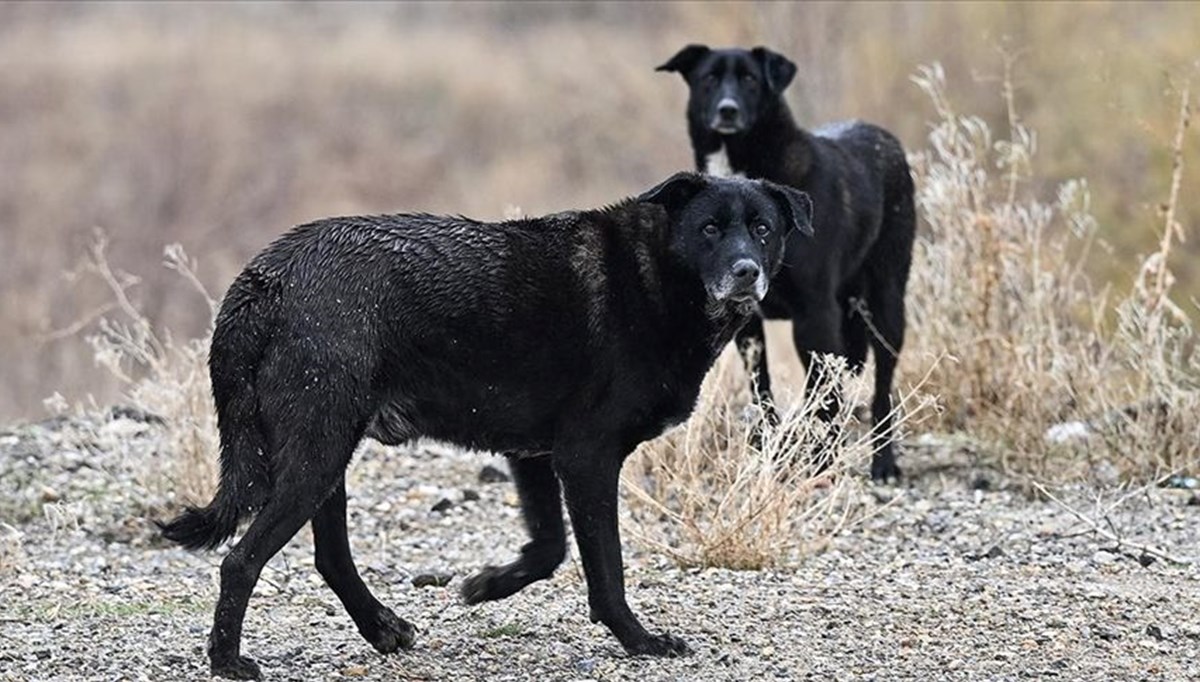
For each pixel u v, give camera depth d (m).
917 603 10.95
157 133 39.69
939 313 16.00
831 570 11.98
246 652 9.94
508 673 9.57
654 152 36.56
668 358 9.97
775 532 12.10
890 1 29.72
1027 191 21.70
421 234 9.75
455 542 13.02
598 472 9.84
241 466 9.37
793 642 10.09
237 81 43.09
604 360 9.86
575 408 9.88
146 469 13.77
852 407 12.30
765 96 14.94
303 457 9.27
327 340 9.34
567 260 9.94
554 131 41.38
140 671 9.47
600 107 38.09
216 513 9.41
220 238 35.97
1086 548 12.50
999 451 14.86
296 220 38.50
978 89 27.33
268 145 41.16
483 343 9.75
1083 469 14.36
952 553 12.46
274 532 9.25
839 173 14.94
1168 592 11.27
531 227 10.02
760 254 10.09
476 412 9.86
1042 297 15.53
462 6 49.81
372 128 42.53
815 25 30.70
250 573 9.23
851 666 9.62
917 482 14.52
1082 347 15.18
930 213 16.45
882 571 11.91
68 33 45.72
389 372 9.59
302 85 43.78
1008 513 13.50
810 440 12.84
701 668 9.59
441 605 11.15
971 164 17.08
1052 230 20.84
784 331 18.59
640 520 13.00
